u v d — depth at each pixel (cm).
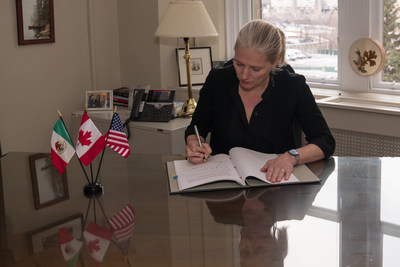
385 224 151
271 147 240
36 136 390
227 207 167
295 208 165
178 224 156
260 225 153
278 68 241
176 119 365
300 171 197
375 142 338
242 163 198
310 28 398
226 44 441
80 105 417
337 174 195
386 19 358
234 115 240
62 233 153
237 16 433
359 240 142
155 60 413
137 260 135
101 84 427
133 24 420
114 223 158
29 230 156
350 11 369
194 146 211
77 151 186
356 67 366
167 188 186
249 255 136
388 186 181
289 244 141
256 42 205
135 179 196
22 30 364
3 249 145
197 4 356
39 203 177
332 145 220
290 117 237
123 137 190
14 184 196
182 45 421
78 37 407
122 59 436
